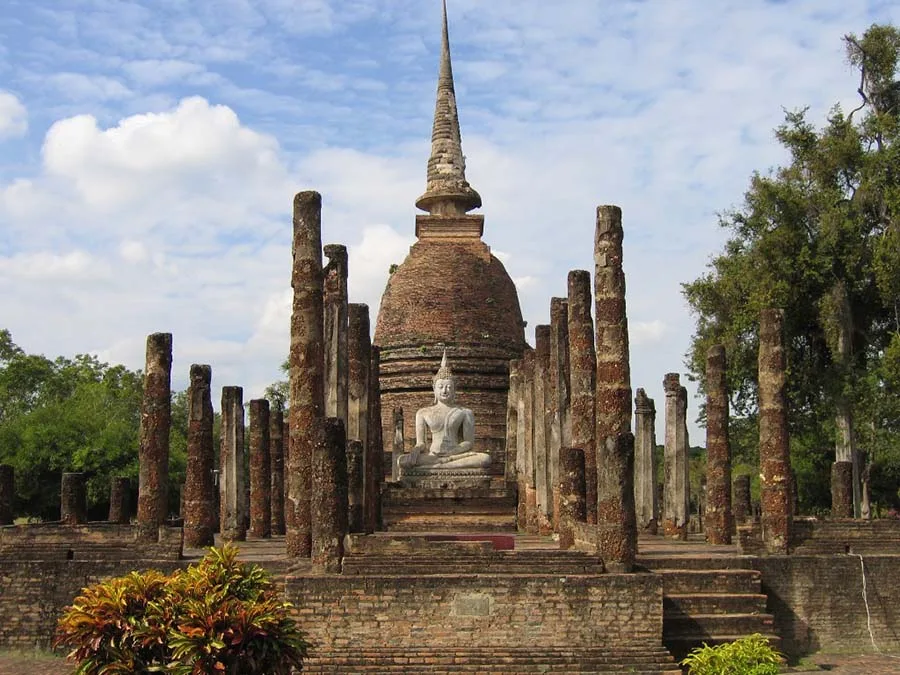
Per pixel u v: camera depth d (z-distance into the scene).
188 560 18.44
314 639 15.27
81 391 57.31
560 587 15.48
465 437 32.38
